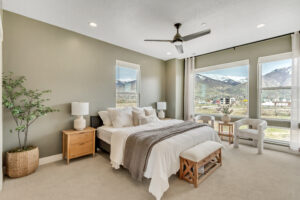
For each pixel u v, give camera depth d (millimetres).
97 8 2299
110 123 3350
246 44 3789
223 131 4422
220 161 2588
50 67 2773
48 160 2736
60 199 1726
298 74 3059
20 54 2455
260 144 3154
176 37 2611
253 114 3818
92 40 3387
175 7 2250
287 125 3354
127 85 4188
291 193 1843
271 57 3514
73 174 2303
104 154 3160
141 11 2369
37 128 2631
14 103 2389
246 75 4012
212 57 4594
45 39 2719
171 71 5133
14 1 2107
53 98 2807
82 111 2828
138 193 1850
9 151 2232
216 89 4602
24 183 2039
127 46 3941
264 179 2168
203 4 2174
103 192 1861
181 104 5215
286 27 2867
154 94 4938
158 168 1792
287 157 2992
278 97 3498
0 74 1880
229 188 1947
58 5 2211
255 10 2312
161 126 3037
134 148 2150
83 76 3232
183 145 2219
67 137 2648
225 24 2754
